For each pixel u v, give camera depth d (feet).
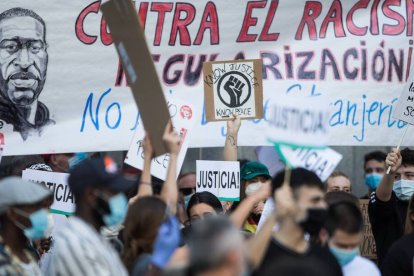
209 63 50.11
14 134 49.88
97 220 31.24
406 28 54.24
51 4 50.26
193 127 51.85
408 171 49.78
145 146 36.50
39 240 44.32
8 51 49.80
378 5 54.03
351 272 35.12
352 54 53.72
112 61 51.03
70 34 50.55
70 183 31.35
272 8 52.90
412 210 41.88
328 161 34.40
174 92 51.96
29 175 46.91
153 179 52.13
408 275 39.58
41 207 33.83
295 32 53.21
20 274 33.17
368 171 61.41
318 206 31.17
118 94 51.13
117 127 51.08
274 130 30.68
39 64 50.16
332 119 53.36
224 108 50.14
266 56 52.90
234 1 52.49
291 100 30.81
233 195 48.19
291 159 30.94
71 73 50.57
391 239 47.03
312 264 30.68
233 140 49.62
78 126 50.67
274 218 29.73
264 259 30.50
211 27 52.31
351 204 34.58
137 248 33.86
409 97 49.90
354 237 34.17
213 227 23.89
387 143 53.93
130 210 34.01
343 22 53.62
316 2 53.31
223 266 23.53
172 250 29.09
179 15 51.96
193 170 65.92
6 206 33.30
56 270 30.07
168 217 33.17
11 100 49.85
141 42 35.35
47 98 50.31
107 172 31.24
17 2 49.80
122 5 35.76
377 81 53.93
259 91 50.06
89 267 29.66
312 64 53.31
